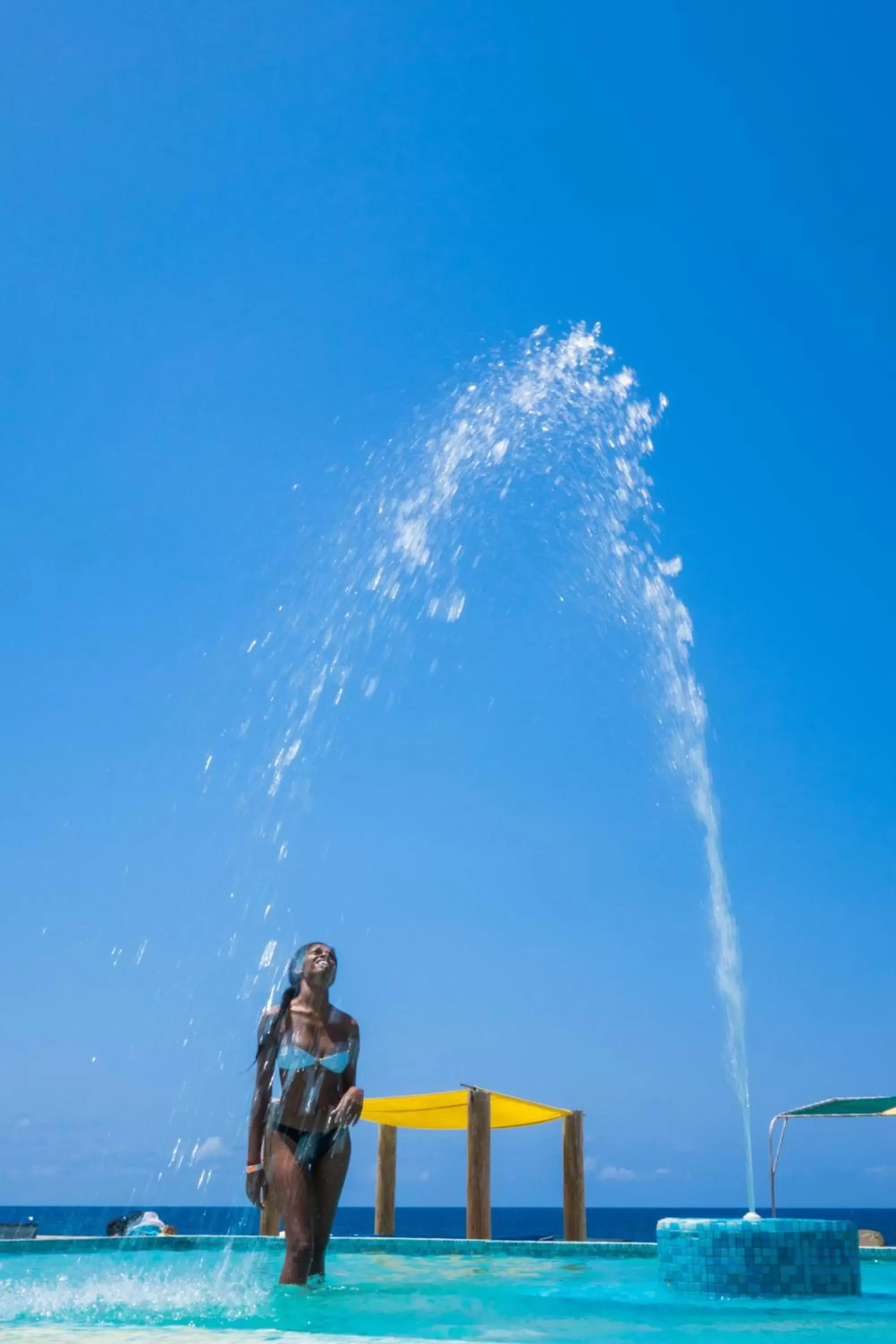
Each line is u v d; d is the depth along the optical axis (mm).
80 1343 2104
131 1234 8227
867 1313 5004
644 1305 5301
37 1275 5859
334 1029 5531
